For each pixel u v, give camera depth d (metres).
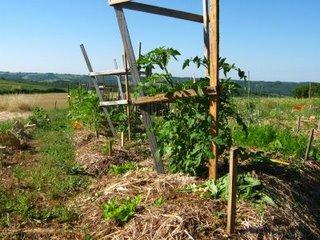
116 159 9.13
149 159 8.77
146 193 6.09
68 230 5.73
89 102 12.27
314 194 7.47
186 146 6.24
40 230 5.75
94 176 8.40
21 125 14.27
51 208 6.58
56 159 9.77
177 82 6.36
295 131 14.59
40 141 13.14
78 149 10.98
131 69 6.68
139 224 5.17
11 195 7.15
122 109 12.70
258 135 10.27
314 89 46.72
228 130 6.16
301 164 8.64
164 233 4.81
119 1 6.45
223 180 5.80
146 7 6.63
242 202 5.42
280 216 5.30
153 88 6.27
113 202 5.91
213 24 5.81
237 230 4.83
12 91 61.06
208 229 4.85
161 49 6.23
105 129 13.33
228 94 6.32
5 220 6.00
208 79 6.30
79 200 6.93
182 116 6.17
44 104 33.09
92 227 5.71
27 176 8.38
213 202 5.36
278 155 8.96
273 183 6.55
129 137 11.25
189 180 6.17
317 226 6.04
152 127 6.70
